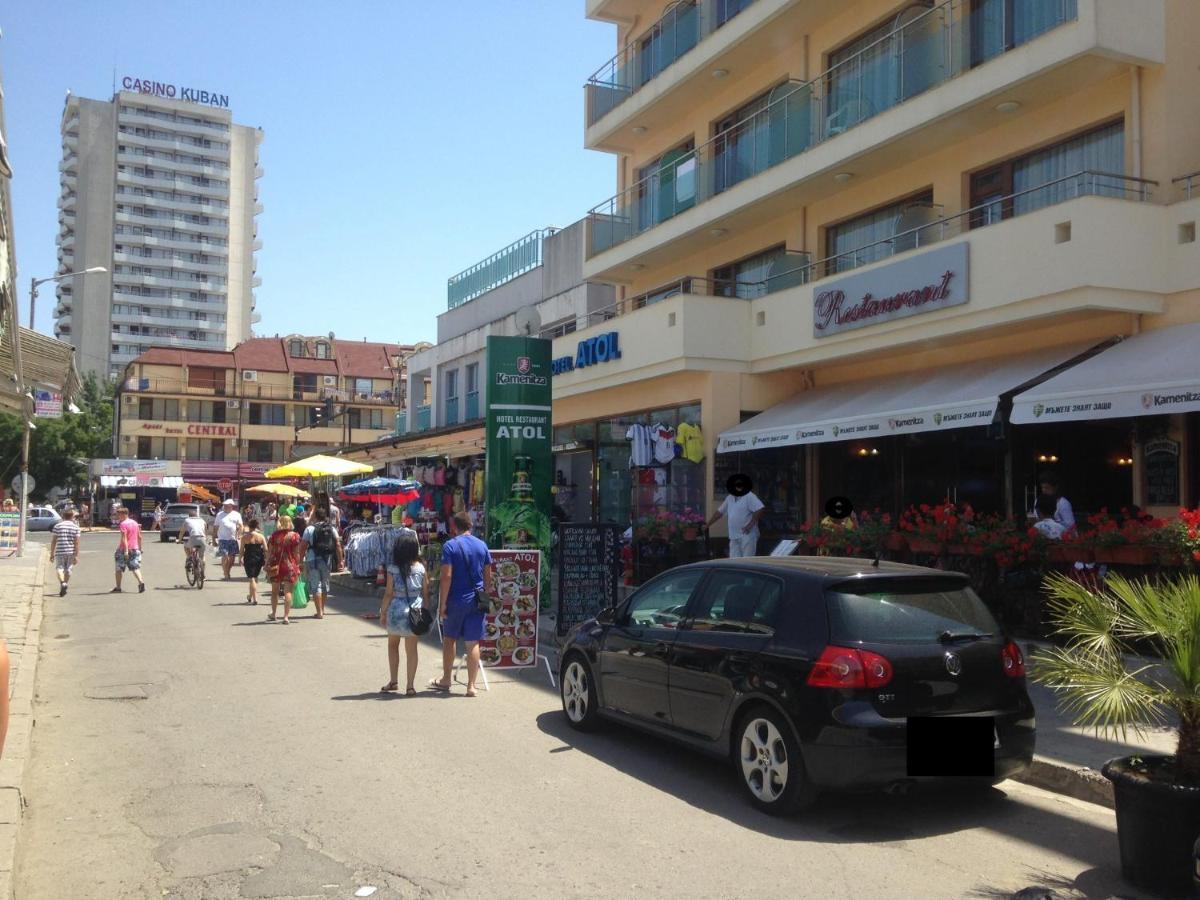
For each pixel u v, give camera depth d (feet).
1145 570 30.60
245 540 59.21
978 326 42.32
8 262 39.04
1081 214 37.55
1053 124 43.37
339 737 26.16
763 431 50.72
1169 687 15.76
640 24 75.61
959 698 19.19
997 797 21.02
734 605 21.95
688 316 55.21
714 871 16.78
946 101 44.52
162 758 24.17
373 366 273.33
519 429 50.96
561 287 87.40
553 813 19.90
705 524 51.75
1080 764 21.61
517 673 35.73
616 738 26.12
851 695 18.52
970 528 35.24
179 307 402.52
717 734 21.25
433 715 28.81
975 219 47.60
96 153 392.27
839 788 18.47
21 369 54.08
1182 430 37.09
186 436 248.52
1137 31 38.73
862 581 19.95
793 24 56.65
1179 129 39.09
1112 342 39.04
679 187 65.62
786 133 55.42
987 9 43.96
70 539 64.90
